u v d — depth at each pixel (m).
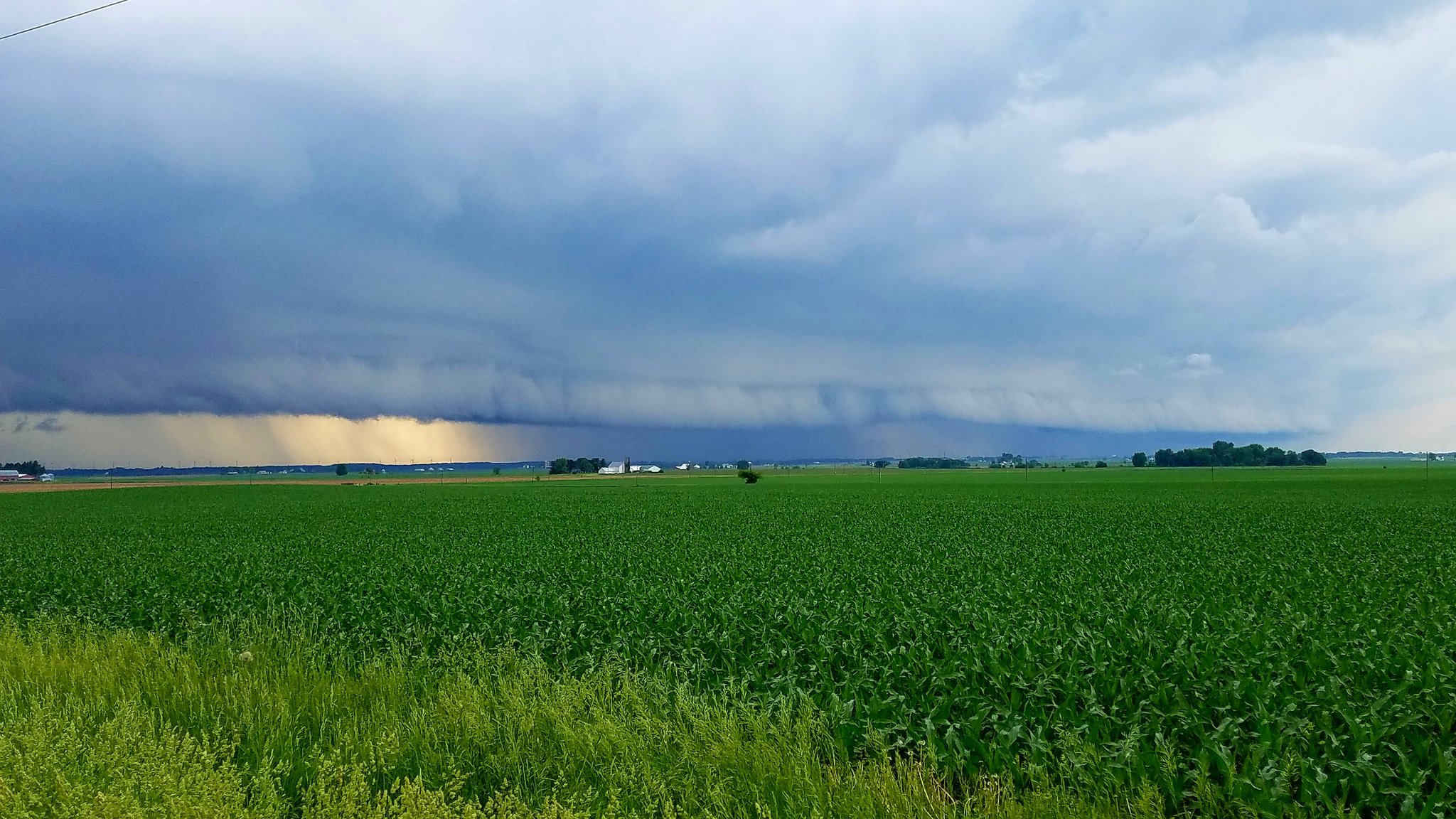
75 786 6.36
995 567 24.05
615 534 39.59
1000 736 8.51
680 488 117.19
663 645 13.59
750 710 9.44
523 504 73.38
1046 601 17.34
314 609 17.45
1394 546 29.64
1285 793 7.21
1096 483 114.56
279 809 6.69
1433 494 73.88
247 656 11.87
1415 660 11.26
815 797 6.86
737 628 14.62
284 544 35.91
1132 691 10.20
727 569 24.30
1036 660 11.59
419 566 26.20
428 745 8.26
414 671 11.80
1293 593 18.47
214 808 6.15
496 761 7.95
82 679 10.48
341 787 6.70
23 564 28.50
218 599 19.70
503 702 9.51
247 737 8.59
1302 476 139.25
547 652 13.80
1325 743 8.32
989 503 67.50
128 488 142.25
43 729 7.63
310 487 139.38
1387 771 7.56
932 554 28.56
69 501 91.38
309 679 11.16
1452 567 22.70
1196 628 14.23
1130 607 16.16
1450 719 8.71
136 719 8.02
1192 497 73.69
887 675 10.72
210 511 67.19
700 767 7.75
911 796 7.26
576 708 9.32
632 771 7.48
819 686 10.84
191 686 10.20
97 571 25.97
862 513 54.69
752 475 144.50
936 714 9.33
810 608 16.70
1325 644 12.34
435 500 83.31
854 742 8.95
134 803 5.98
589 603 17.94
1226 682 10.42
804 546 32.06
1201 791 7.30
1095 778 7.68
